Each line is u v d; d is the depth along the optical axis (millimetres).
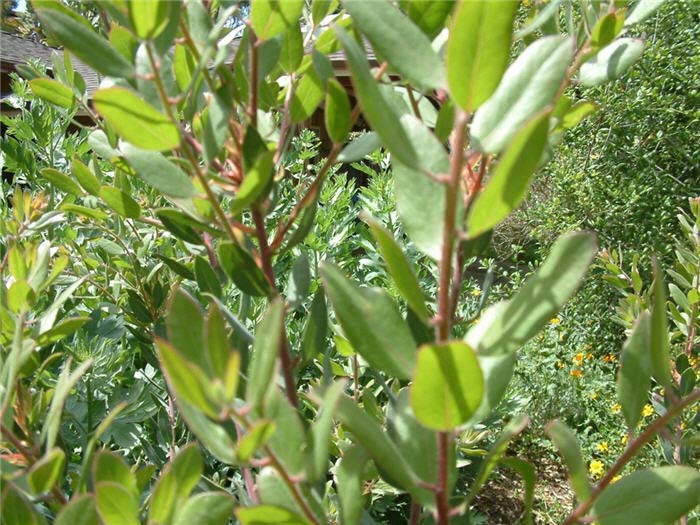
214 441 625
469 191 886
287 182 3131
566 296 627
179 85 867
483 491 3805
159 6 605
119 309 1938
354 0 606
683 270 2072
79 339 1815
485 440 2812
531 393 4375
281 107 1088
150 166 832
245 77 940
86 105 1285
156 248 2092
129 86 859
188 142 851
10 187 2795
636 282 2385
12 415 859
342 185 3695
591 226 5562
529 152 476
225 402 507
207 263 1081
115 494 619
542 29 1065
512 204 513
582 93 5406
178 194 832
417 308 601
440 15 754
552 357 4828
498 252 6875
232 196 865
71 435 1720
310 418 1603
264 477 711
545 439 4258
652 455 2982
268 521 614
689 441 777
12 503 679
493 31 521
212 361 548
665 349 704
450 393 531
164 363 483
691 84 5184
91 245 2184
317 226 3262
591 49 891
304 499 706
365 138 911
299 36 936
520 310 648
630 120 5379
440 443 636
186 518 697
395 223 3109
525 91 615
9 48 9258
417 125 675
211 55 766
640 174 5312
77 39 658
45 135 2607
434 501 701
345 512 732
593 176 5516
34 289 1072
